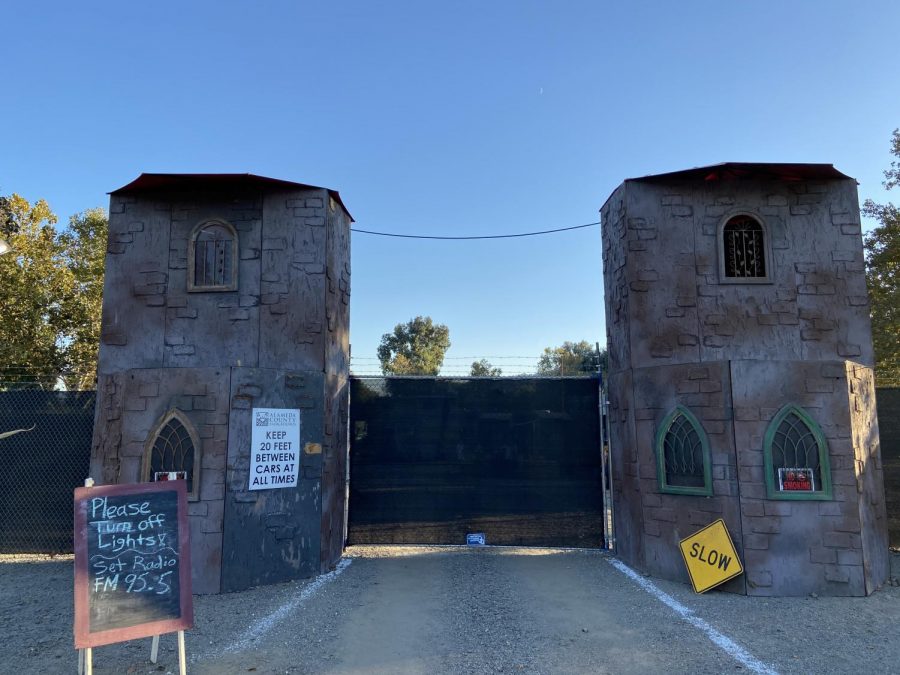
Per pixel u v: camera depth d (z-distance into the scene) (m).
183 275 7.61
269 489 7.07
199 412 6.93
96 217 21.28
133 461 6.92
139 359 7.50
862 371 7.11
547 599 6.38
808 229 7.48
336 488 8.15
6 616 5.90
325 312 7.71
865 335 7.27
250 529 6.89
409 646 5.05
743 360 6.80
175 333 7.52
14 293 16.98
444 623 5.63
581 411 8.91
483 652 4.92
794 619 5.70
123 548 4.42
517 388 9.02
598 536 8.64
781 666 4.61
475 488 8.82
